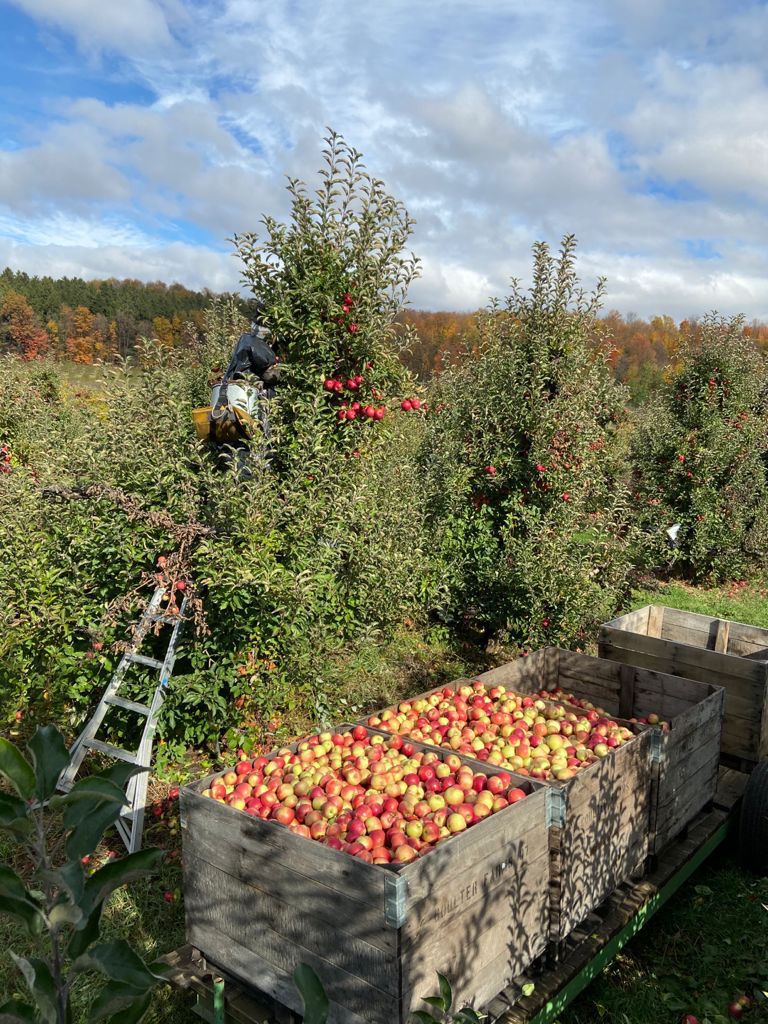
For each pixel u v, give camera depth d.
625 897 3.73
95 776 1.23
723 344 13.62
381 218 5.82
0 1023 1.22
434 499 9.15
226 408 5.62
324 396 5.77
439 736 4.12
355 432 6.09
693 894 4.47
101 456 6.18
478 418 9.32
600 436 9.89
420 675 8.04
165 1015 3.41
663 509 13.41
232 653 5.28
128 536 5.45
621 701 5.21
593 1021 3.50
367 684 7.45
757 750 5.00
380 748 3.79
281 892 2.84
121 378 6.43
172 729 5.71
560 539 8.19
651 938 4.10
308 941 2.77
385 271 5.91
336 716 6.27
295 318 5.91
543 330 9.12
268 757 3.71
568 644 8.11
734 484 13.45
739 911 4.27
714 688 4.70
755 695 4.97
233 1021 3.07
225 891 3.07
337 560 5.98
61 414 12.48
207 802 3.12
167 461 5.80
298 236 5.79
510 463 8.94
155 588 5.25
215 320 10.56
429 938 2.62
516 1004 3.00
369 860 2.78
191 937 3.24
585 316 9.05
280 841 2.82
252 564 5.06
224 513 5.25
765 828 4.45
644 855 3.93
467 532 9.19
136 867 1.27
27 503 6.60
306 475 5.71
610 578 8.72
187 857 3.23
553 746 4.04
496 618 8.59
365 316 5.89
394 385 6.34
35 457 10.29
